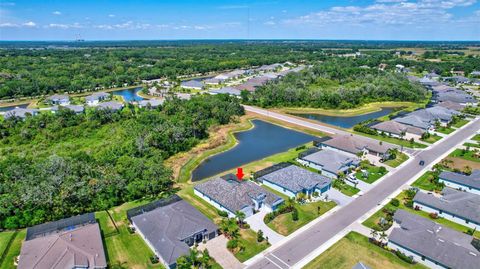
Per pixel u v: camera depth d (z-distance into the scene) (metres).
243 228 57.41
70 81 194.38
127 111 126.31
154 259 48.97
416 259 49.66
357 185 73.12
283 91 154.62
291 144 103.12
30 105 155.12
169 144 93.50
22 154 87.81
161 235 51.97
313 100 151.50
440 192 69.69
